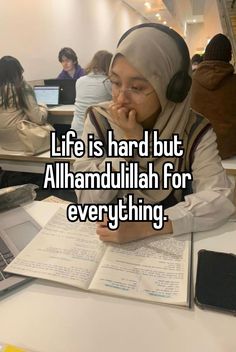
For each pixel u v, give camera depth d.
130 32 0.79
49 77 3.78
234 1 4.54
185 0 7.07
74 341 0.49
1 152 2.38
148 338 0.49
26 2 3.22
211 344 0.48
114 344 0.48
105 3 5.91
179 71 0.81
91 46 5.20
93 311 0.55
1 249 0.71
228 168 1.76
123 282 0.60
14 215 0.87
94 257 0.68
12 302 0.57
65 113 2.70
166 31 0.79
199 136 0.90
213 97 1.83
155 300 0.56
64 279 0.61
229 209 0.81
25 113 2.31
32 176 2.56
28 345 0.48
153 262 0.66
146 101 0.80
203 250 0.69
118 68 0.78
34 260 0.67
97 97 2.29
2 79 2.21
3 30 2.88
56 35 3.91
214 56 1.86
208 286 0.58
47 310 0.55
